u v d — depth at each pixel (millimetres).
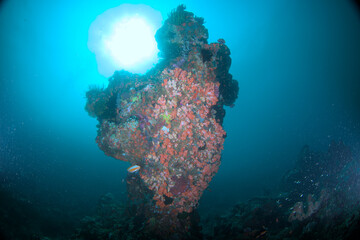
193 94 4930
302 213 5195
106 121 5387
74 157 15992
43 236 5215
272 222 5762
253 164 20969
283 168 17000
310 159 8727
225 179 17031
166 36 5227
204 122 4988
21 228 5184
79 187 11422
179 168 4879
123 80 5609
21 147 13922
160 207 4883
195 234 4973
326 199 5086
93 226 5375
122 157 5355
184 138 4820
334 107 25594
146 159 4918
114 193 11422
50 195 9148
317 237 4195
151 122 4930
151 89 4961
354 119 22328
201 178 4988
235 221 6078
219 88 5469
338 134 21000
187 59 5012
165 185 4812
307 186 7430
